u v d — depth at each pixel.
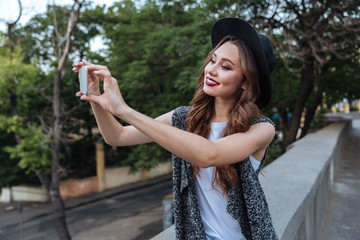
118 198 16.39
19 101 11.57
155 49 8.95
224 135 0.95
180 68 8.62
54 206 10.27
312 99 13.45
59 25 10.74
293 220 1.97
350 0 7.78
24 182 17.56
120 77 9.70
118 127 1.06
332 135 6.79
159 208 14.61
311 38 8.89
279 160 3.79
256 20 8.24
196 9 8.02
